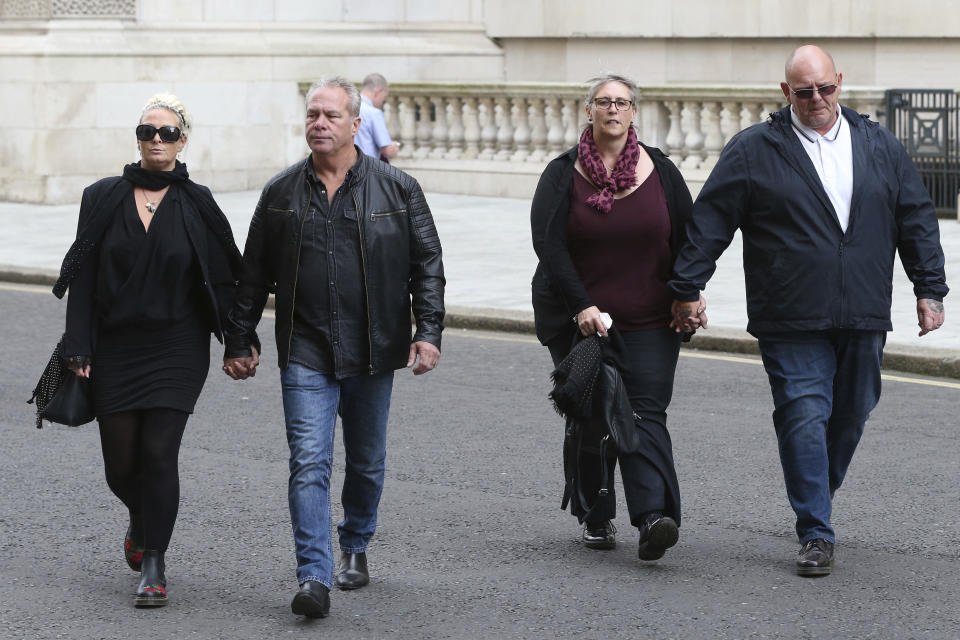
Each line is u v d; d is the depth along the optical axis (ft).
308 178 18.85
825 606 18.70
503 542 21.76
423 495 24.31
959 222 60.64
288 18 79.51
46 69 71.31
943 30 76.28
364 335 18.93
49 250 56.18
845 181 19.97
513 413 30.55
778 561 20.65
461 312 41.83
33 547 21.72
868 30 78.38
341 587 19.66
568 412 20.20
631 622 18.24
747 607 18.70
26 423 29.86
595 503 20.40
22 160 72.33
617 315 20.44
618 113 20.21
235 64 76.95
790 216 19.98
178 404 19.08
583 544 21.63
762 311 20.34
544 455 26.96
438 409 30.94
